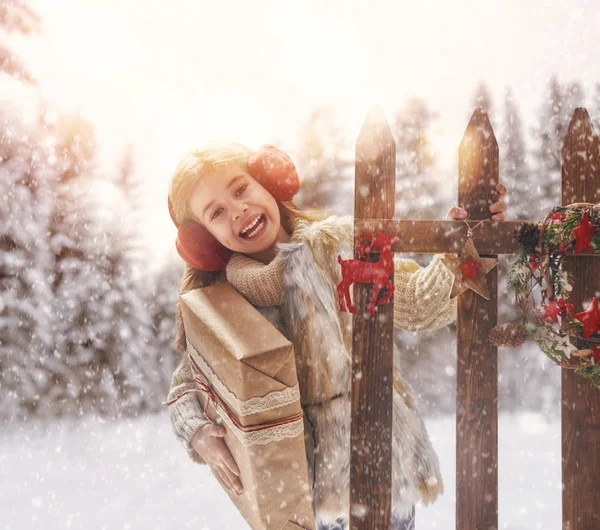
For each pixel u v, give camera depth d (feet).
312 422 6.45
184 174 6.83
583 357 5.69
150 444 17.12
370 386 5.98
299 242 6.55
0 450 16.33
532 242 5.94
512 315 20.34
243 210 6.70
